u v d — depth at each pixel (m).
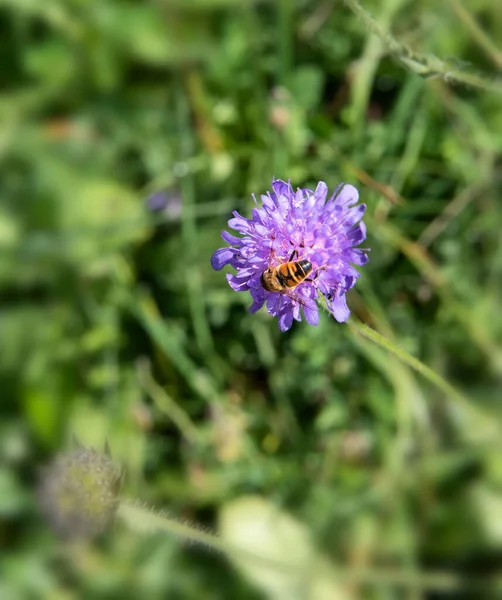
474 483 0.36
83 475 0.31
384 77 0.39
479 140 0.38
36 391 0.40
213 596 0.37
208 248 0.38
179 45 0.40
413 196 0.38
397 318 0.37
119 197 0.40
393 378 0.36
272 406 0.38
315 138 0.38
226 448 0.38
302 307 0.27
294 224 0.27
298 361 0.38
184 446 0.39
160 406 0.39
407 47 0.29
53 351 0.40
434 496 0.36
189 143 0.39
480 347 0.37
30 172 0.41
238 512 0.37
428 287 0.37
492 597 0.36
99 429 0.39
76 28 0.41
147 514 0.31
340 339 0.37
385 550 0.36
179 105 0.40
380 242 0.37
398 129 0.38
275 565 0.32
